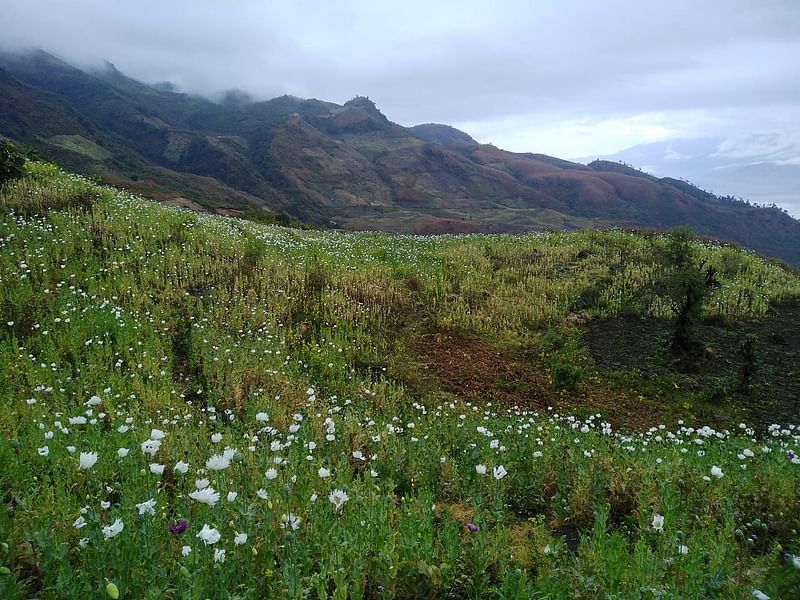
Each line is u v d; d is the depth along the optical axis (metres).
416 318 13.31
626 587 3.08
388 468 5.75
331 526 3.47
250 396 7.96
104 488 4.11
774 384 11.02
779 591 2.96
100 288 10.75
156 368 8.36
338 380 9.45
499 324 13.46
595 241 21.81
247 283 13.02
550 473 5.55
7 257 10.85
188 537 2.76
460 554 3.48
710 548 3.64
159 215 16.92
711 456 5.88
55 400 6.61
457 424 7.51
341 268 15.12
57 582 2.56
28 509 3.29
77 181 19.12
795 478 5.00
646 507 4.38
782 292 16.78
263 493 3.30
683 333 12.11
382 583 3.11
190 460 4.87
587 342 12.95
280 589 2.79
